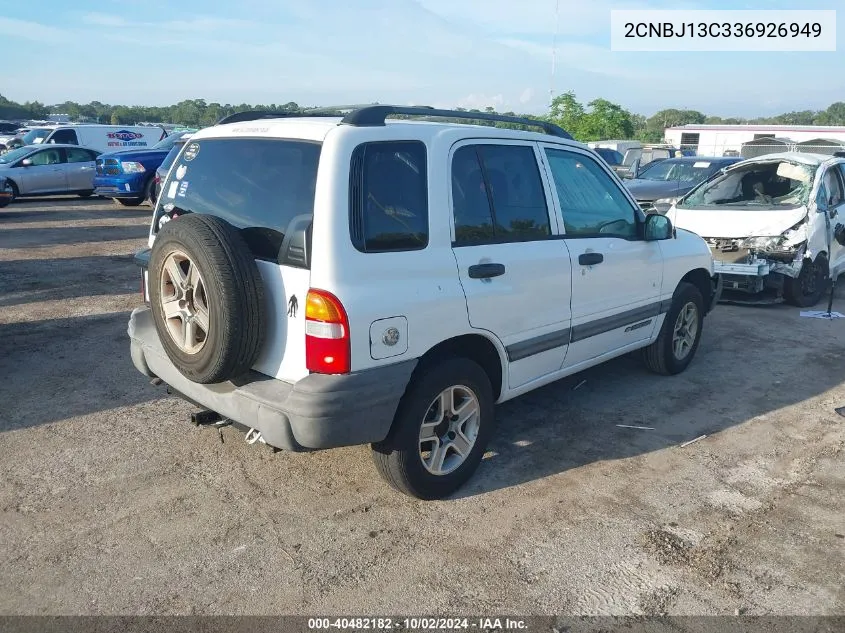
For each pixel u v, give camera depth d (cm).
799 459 444
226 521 364
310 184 323
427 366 363
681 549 347
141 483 399
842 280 1017
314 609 302
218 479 405
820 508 386
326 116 401
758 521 373
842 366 620
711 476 421
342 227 316
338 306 310
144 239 1255
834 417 509
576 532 360
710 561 338
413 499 388
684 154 2675
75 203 1838
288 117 396
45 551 336
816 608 306
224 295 307
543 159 434
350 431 322
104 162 1673
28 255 1076
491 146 399
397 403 338
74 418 482
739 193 902
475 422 394
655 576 327
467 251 370
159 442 448
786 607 307
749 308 830
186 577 320
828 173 879
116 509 372
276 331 330
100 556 333
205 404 356
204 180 375
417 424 357
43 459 423
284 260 323
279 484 401
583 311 455
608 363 622
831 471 429
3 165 1788
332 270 311
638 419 501
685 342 592
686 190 1218
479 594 313
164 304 339
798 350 665
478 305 372
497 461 435
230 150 366
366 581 320
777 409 522
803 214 805
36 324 705
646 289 518
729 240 818
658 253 526
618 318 493
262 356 338
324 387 312
